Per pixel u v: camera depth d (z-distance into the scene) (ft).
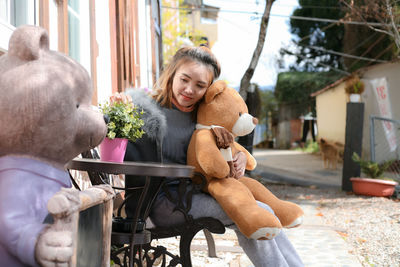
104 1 16.06
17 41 4.83
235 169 8.70
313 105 83.35
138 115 7.71
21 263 4.57
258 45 26.94
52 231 4.40
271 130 101.19
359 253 13.87
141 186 7.93
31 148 4.93
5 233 4.47
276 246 7.77
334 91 63.10
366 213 21.85
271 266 7.63
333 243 14.92
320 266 11.89
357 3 37.09
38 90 4.75
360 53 60.13
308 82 81.35
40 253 4.29
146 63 29.09
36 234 4.39
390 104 45.47
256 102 15.35
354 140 32.14
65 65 5.19
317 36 84.48
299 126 89.66
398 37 33.17
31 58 4.88
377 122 47.39
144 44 28.25
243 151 9.57
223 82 8.76
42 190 4.88
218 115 8.57
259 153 78.48
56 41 10.85
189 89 8.39
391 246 14.83
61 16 10.89
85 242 5.19
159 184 7.49
